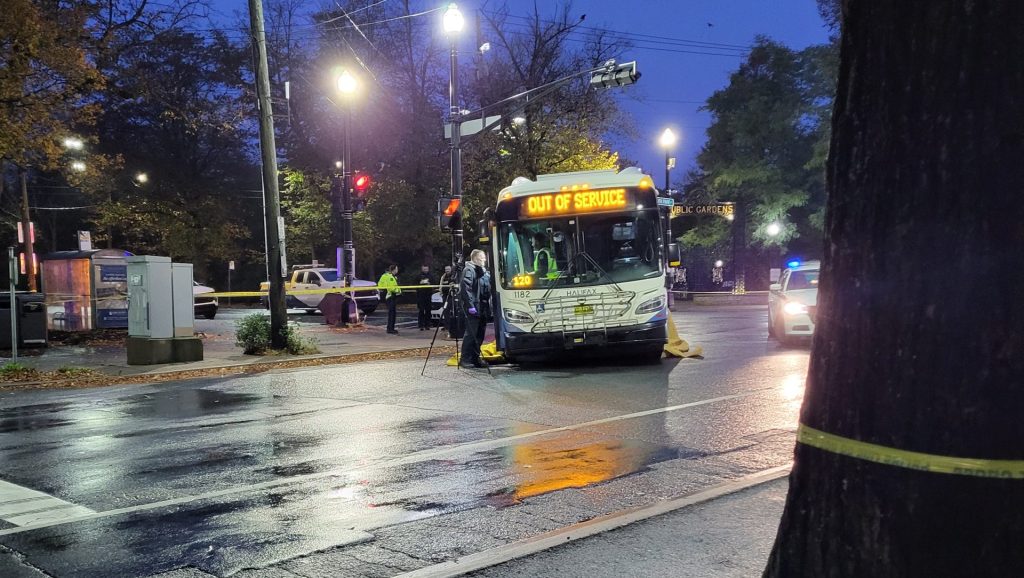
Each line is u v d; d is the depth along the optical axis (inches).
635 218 509.0
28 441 319.6
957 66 76.0
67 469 268.7
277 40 1628.9
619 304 500.1
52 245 2137.1
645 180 514.6
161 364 582.2
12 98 654.5
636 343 502.9
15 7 612.7
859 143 82.7
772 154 1605.6
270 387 471.5
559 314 500.4
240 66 1669.5
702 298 1552.7
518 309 502.0
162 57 1433.3
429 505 219.0
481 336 539.8
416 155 1387.8
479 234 536.7
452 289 563.8
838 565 81.7
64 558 181.0
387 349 674.2
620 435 305.9
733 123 1595.7
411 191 1391.5
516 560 173.0
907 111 78.6
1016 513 73.7
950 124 76.3
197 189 1871.3
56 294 839.1
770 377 452.1
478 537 191.5
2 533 199.5
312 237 1588.3
